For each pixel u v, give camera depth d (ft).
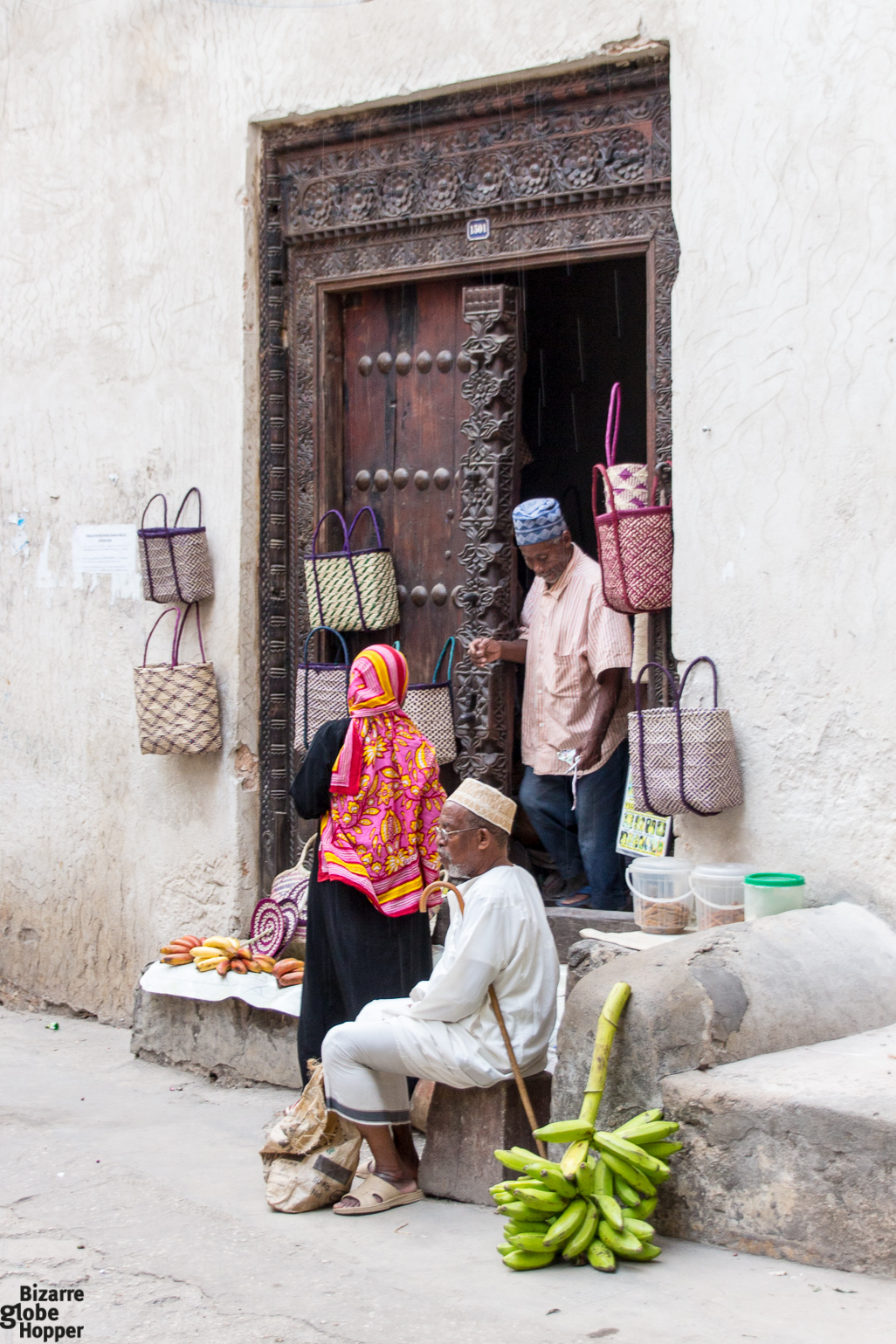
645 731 15.94
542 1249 11.99
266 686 20.65
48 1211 13.78
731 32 15.96
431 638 19.75
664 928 15.78
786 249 15.60
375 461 20.26
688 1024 12.84
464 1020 13.74
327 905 15.52
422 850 15.65
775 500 15.70
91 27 22.07
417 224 19.25
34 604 23.09
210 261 20.75
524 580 24.00
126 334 21.75
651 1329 10.56
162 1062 19.63
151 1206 13.89
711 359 16.15
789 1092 11.98
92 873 22.36
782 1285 11.31
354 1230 13.21
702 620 16.24
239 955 18.65
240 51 20.39
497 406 18.74
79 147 22.27
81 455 22.36
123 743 21.94
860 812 15.14
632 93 17.34
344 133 19.74
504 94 18.22
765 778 15.78
